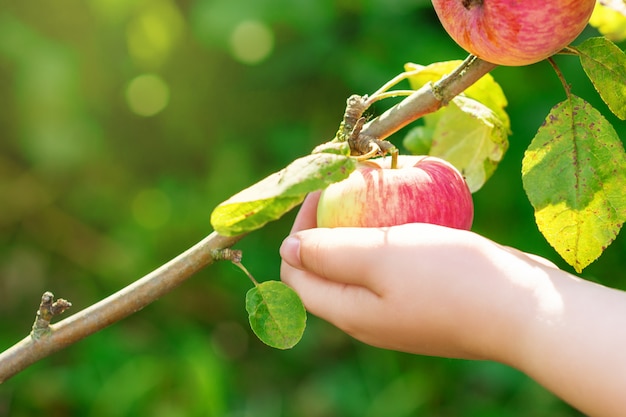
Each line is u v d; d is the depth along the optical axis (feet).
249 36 3.52
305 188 1.75
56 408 3.58
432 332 2.00
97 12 3.54
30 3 3.49
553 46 1.83
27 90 3.37
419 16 3.49
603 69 1.90
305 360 3.91
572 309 1.91
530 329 1.92
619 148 1.89
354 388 3.68
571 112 1.91
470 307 1.95
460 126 2.22
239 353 4.00
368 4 3.42
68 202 3.94
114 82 3.68
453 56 3.34
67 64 3.41
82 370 3.60
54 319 3.88
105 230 3.98
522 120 3.38
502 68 3.35
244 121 3.79
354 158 1.80
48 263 4.01
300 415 3.69
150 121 3.81
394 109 2.00
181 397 3.53
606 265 3.58
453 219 2.04
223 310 3.98
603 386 1.87
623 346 1.87
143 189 3.89
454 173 2.09
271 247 3.75
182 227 3.67
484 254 1.98
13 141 3.80
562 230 1.93
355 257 2.00
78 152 3.49
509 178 3.43
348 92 3.72
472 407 3.60
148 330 3.85
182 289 3.91
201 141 3.83
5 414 3.58
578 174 1.91
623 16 2.05
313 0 3.37
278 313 1.93
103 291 3.92
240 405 3.71
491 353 1.98
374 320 2.03
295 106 3.77
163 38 3.66
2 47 3.35
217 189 3.64
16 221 3.96
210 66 3.73
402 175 2.05
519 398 3.58
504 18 1.81
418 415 3.61
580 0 1.79
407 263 1.98
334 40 3.50
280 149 3.65
